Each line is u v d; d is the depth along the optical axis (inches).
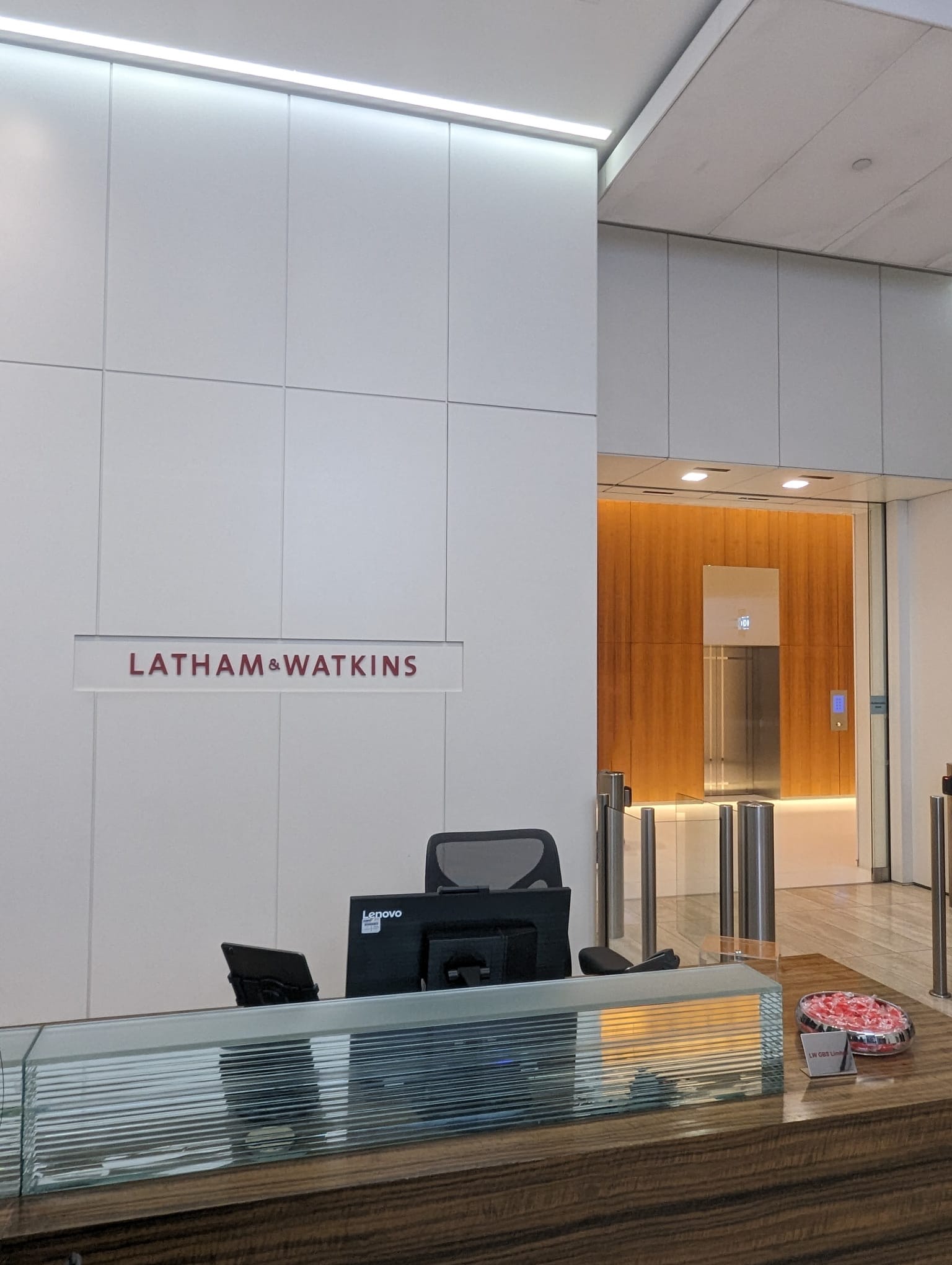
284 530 170.4
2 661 155.9
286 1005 66.9
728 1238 64.6
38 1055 57.8
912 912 244.2
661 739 383.6
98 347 161.9
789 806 400.8
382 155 178.7
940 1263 70.3
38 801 156.6
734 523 397.7
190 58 162.9
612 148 191.9
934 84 157.9
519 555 183.6
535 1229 60.4
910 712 279.3
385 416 176.7
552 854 135.9
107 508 161.5
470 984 84.2
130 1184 57.4
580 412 188.9
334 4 149.3
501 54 162.2
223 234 169.0
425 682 177.3
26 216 159.3
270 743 168.2
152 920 161.0
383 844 173.6
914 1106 69.9
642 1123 66.0
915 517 277.9
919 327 248.8
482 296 183.6
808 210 205.0
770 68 153.7
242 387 169.0
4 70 159.5
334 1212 56.6
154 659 162.7
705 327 230.1
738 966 78.7
